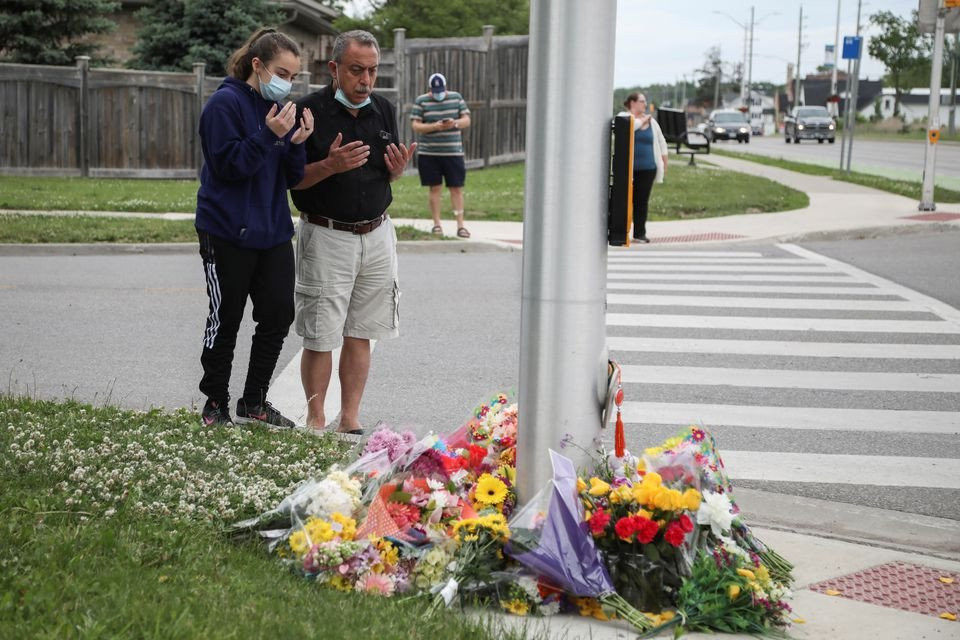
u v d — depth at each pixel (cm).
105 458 507
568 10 402
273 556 418
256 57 562
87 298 1058
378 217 607
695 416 705
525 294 422
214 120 559
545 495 400
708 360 855
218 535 428
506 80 2722
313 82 3844
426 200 1919
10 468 480
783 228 1678
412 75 2503
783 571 440
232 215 566
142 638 315
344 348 627
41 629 312
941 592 430
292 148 571
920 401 746
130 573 365
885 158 4178
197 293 1095
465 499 437
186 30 2948
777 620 394
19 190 1920
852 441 659
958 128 9469
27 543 382
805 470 607
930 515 544
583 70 405
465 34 4350
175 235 1427
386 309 620
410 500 419
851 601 419
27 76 2258
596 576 388
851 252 1487
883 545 495
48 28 2750
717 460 440
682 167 2858
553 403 420
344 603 371
